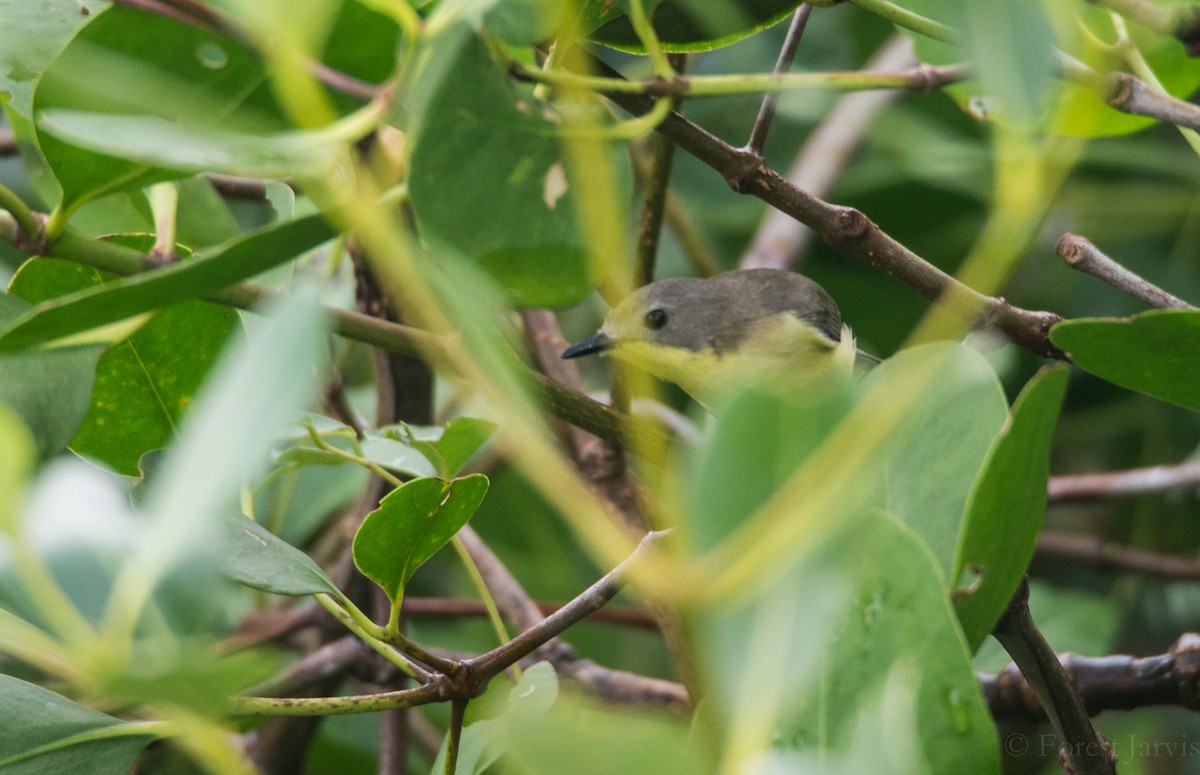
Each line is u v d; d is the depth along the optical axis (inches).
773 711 92.7
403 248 109.8
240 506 181.5
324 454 199.6
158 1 124.3
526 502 349.4
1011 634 148.8
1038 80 101.7
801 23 196.1
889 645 116.6
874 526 118.9
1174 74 212.8
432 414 274.1
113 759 147.9
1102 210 351.6
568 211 122.4
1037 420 119.8
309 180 110.1
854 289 370.3
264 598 298.5
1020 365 339.9
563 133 122.2
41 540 96.2
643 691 255.9
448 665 146.0
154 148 104.0
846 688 116.3
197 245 227.6
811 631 94.6
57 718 148.8
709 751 109.0
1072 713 155.3
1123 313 349.4
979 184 356.2
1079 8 163.6
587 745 84.7
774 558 94.3
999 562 127.6
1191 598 343.0
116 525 98.7
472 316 107.9
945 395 139.1
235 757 116.3
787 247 363.6
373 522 140.7
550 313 329.7
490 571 278.2
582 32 151.7
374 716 308.2
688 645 194.5
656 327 327.9
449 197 120.9
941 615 115.6
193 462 89.9
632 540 237.8
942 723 114.3
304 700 140.6
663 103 129.3
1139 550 354.3
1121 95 159.0
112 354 176.7
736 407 98.0
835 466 96.3
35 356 155.7
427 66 109.2
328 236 120.1
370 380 382.6
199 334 179.3
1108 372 153.1
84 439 181.0
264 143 107.3
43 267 168.6
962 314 114.5
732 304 323.9
